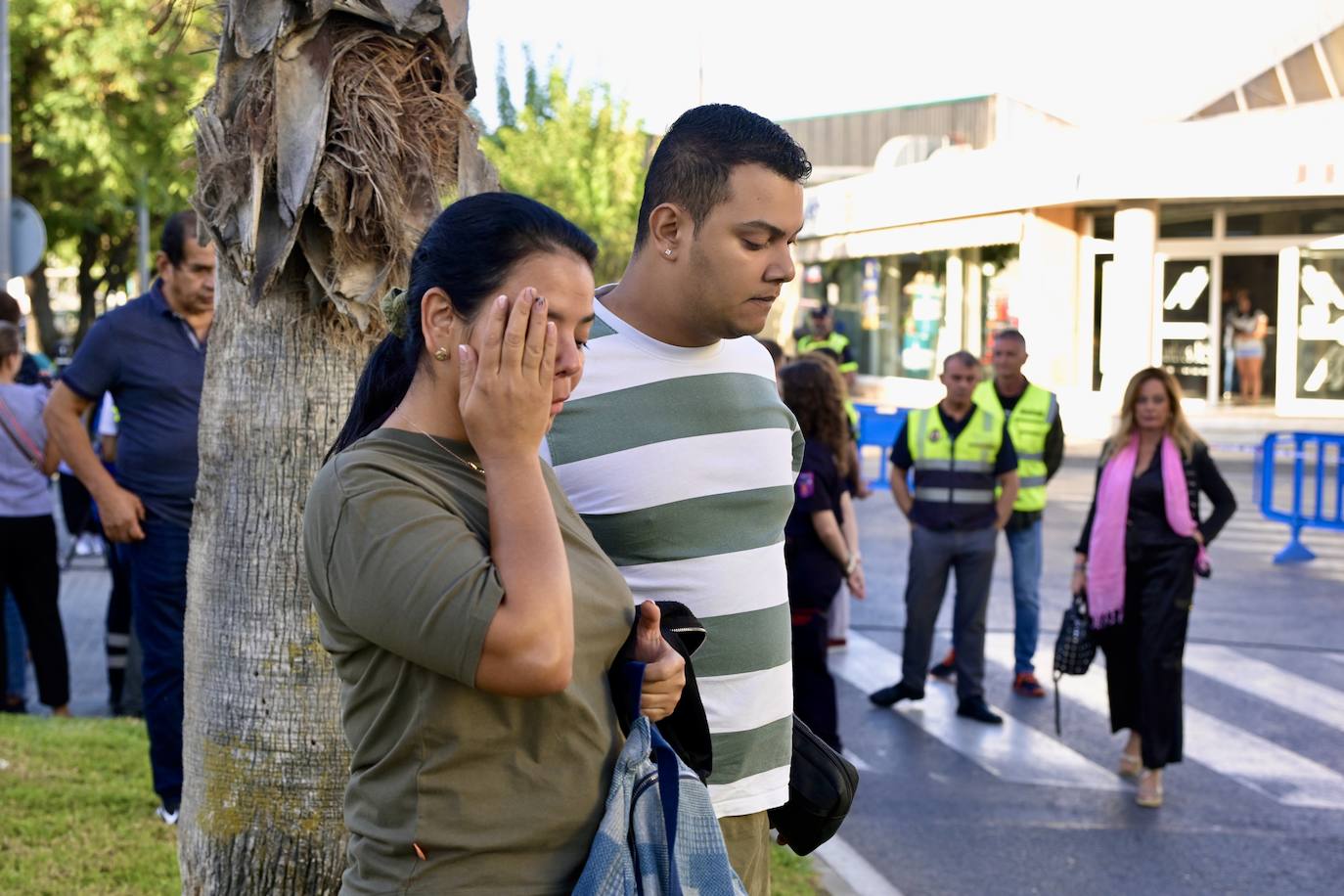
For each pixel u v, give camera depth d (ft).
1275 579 38.04
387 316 6.83
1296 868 17.74
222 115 10.45
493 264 6.29
